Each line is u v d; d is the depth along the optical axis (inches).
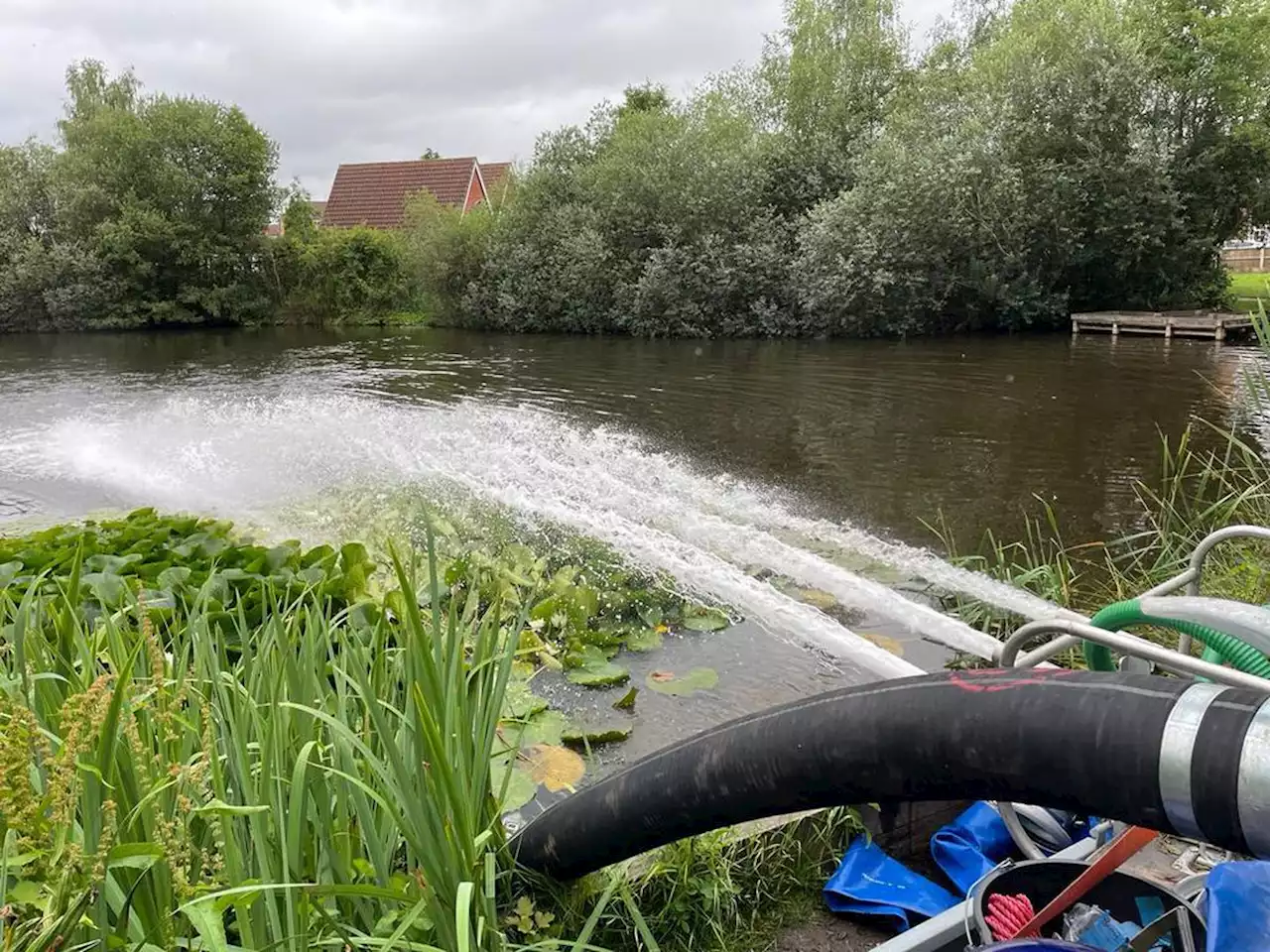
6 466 292.4
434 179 1576.0
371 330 995.3
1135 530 218.8
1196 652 102.4
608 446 331.9
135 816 52.6
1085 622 59.5
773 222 809.5
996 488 265.0
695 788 58.9
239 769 59.3
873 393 448.8
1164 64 756.6
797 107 884.0
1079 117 721.0
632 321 837.2
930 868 89.3
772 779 53.6
